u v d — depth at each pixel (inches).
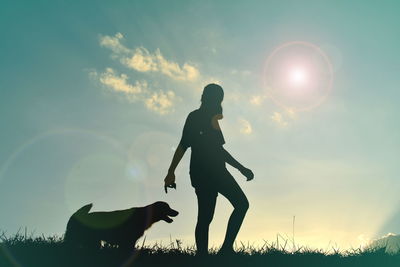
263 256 224.4
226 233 207.9
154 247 240.8
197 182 205.8
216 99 215.3
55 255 217.9
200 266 199.5
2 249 218.7
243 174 219.3
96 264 205.9
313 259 227.0
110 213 289.6
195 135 207.6
